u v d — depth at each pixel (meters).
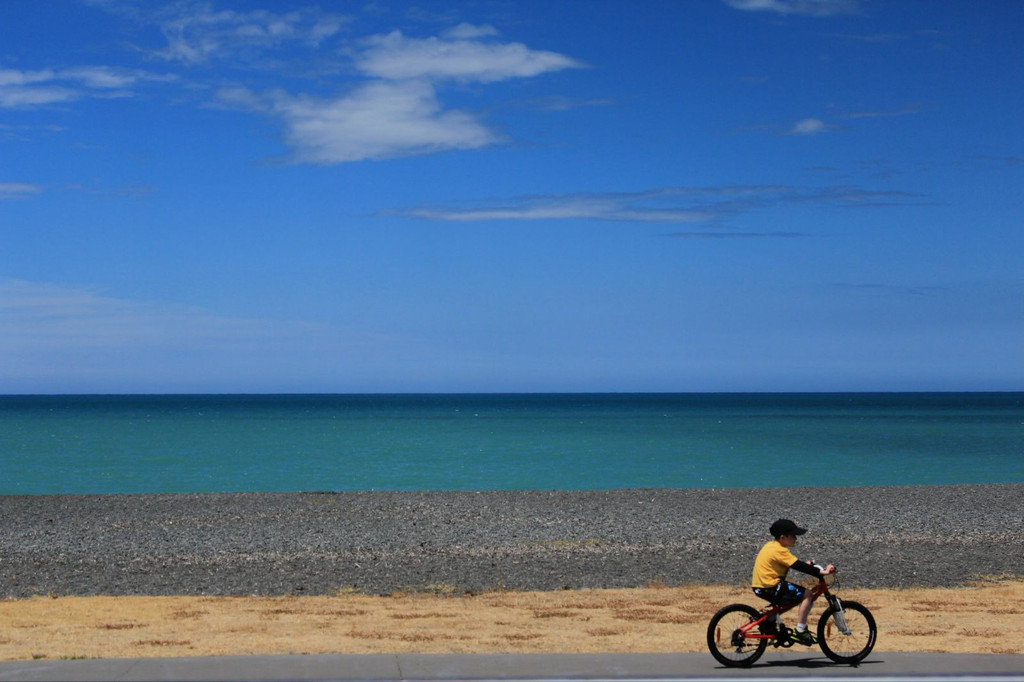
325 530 27.47
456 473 51.41
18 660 11.22
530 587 18.91
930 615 15.55
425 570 20.89
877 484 45.91
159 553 23.34
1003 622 14.80
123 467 55.19
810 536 26.42
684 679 9.88
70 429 102.88
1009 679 9.81
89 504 33.56
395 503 33.84
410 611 15.98
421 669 10.29
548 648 12.44
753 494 36.66
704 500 34.84
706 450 68.44
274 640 13.04
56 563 21.86
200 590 18.53
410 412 178.50
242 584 19.17
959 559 22.66
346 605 16.67
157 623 14.77
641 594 17.92
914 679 9.87
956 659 11.01
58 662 10.62
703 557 22.77
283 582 19.44
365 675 9.96
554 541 25.39
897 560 22.47
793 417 138.50
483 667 10.44
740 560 22.33
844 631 10.90
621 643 12.81
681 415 152.25
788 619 15.13
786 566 11.02
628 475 50.12
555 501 34.53
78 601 17.08
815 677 9.97
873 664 10.78
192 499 35.12
